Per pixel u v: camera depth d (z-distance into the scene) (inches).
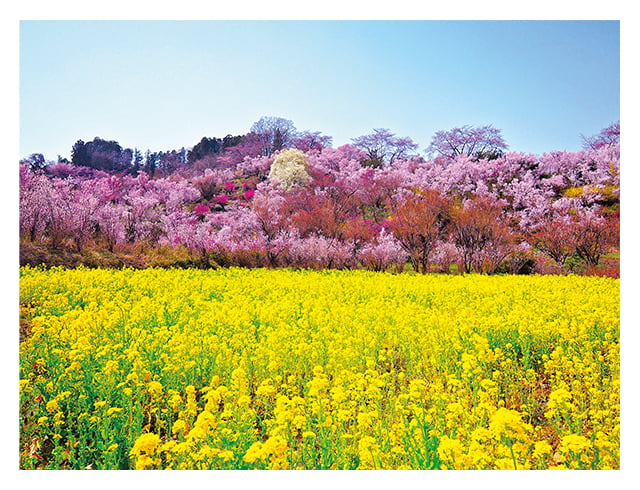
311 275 611.8
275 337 223.3
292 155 1149.1
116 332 241.4
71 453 155.2
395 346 258.2
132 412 172.4
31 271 493.7
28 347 217.6
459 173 1015.0
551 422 177.2
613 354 228.4
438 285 478.3
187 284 448.5
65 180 772.6
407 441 150.0
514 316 263.9
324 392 174.4
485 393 174.1
